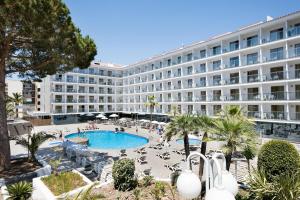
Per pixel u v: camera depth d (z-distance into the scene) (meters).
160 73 49.28
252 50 31.00
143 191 9.61
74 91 52.78
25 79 17.19
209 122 11.42
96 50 16.44
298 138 26.11
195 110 39.34
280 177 7.40
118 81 61.56
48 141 27.70
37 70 16.03
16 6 10.49
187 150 12.48
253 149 9.42
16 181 12.69
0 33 12.00
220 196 2.41
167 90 44.97
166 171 16.23
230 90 35.47
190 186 2.95
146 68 53.50
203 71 38.31
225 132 9.38
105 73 59.00
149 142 29.00
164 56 45.56
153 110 49.69
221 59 34.81
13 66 15.57
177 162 18.66
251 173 8.98
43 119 48.19
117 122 49.00
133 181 10.12
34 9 10.90
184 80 42.41
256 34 31.20
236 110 15.63
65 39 13.31
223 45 35.28
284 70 28.53
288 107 27.03
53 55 13.73
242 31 31.20
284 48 28.03
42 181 11.30
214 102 35.44
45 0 11.52
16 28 11.78
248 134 9.31
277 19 27.14
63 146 21.33
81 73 53.75
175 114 13.11
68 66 15.48
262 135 28.97
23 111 57.22
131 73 58.53
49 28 12.07
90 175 14.85
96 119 55.53
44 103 55.78
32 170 14.00
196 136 25.62
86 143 27.34
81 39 15.23
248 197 8.47
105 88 58.91
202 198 6.75
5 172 13.52
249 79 31.88
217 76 36.94
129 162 10.23
